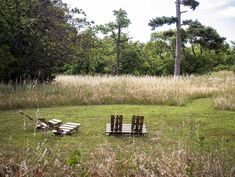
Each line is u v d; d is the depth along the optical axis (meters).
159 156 7.45
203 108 14.63
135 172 5.45
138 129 10.30
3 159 6.20
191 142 9.13
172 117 12.83
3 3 19.30
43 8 20.95
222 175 5.34
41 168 5.66
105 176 5.38
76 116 13.10
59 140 9.55
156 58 48.78
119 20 41.41
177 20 27.91
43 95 15.86
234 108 14.20
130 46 45.81
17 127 11.09
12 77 20.80
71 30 22.41
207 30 32.47
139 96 16.09
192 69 45.34
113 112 13.88
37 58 20.86
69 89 17.31
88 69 41.72
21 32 19.98
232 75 27.38
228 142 9.27
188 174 5.24
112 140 9.70
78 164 5.45
